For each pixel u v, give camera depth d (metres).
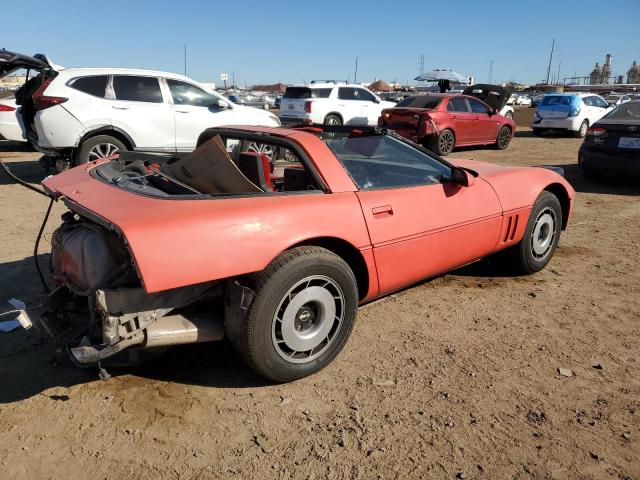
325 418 2.67
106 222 2.54
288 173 3.45
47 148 8.01
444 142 12.73
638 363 3.21
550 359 3.25
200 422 2.64
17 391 2.88
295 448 2.46
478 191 3.95
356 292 3.11
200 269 2.50
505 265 4.66
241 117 9.48
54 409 2.73
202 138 3.95
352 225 3.09
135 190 2.92
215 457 2.39
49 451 2.42
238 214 2.69
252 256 2.64
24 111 8.71
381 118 13.23
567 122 17.52
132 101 8.38
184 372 3.09
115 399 2.82
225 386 2.95
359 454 2.42
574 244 5.63
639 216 6.85
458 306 4.02
